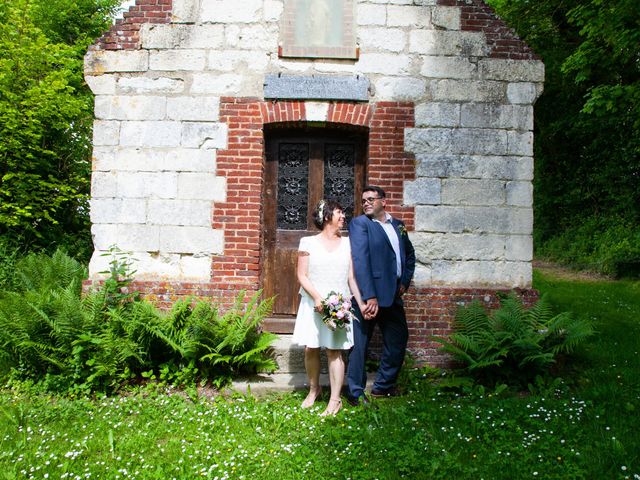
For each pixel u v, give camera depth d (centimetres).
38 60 1049
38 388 489
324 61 591
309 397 464
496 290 578
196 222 579
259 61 588
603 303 889
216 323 529
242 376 532
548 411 432
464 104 591
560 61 1351
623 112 1181
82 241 1154
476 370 529
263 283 611
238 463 345
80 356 490
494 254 583
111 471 338
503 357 514
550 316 569
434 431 396
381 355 534
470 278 582
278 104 585
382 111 588
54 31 1430
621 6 752
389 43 592
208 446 371
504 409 438
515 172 588
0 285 798
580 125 1393
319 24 592
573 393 483
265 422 418
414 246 580
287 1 591
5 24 1057
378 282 457
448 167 586
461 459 355
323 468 343
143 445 376
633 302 903
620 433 387
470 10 597
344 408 447
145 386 504
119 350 489
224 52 588
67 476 330
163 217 579
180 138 583
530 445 370
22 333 497
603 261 1224
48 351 503
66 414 432
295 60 591
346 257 455
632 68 1210
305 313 450
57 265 749
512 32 597
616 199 1371
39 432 396
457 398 478
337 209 455
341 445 371
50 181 1071
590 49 895
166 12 589
